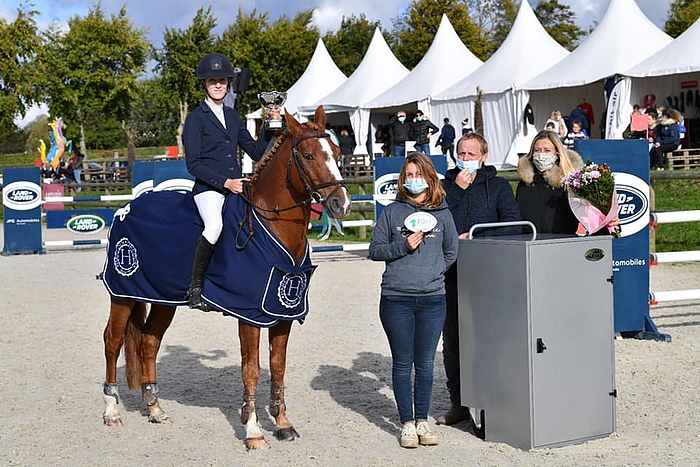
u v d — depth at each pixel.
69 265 14.41
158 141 68.50
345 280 11.96
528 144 23.02
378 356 7.53
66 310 10.15
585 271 4.99
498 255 4.94
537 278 4.82
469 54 27.44
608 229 5.68
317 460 4.87
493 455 4.84
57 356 7.83
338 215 4.94
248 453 5.06
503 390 5.02
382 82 28.45
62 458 5.07
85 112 40.06
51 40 38.31
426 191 5.01
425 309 5.00
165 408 6.15
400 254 4.89
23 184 15.82
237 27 43.03
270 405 5.36
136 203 5.78
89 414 6.02
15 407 6.21
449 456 4.86
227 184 5.22
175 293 5.44
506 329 4.95
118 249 5.72
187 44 40.84
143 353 5.84
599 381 5.09
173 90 42.22
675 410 5.68
